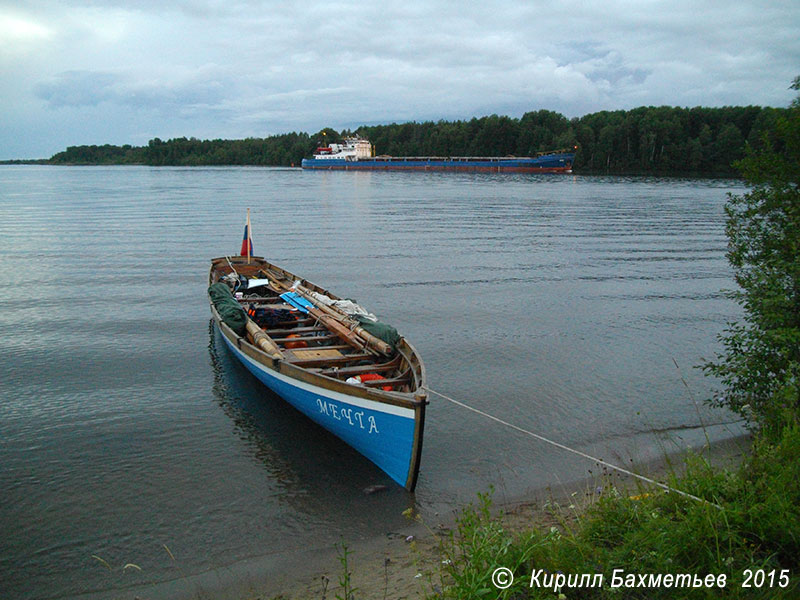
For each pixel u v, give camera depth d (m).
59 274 21.02
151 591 5.77
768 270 7.38
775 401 6.79
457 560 5.14
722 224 37.38
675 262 24.27
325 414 8.53
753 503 5.09
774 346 7.18
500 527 5.31
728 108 120.12
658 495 5.84
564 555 4.79
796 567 4.55
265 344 9.84
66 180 102.81
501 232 33.44
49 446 8.71
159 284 19.56
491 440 9.05
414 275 21.33
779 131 7.59
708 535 4.73
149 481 7.79
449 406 10.27
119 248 26.97
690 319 15.71
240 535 6.64
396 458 7.61
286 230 33.75
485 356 12.75
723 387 11.00
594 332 14.50
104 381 11.26
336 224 36.69
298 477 7.93
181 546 6.46
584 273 21.92
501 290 19.02
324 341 10.70
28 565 6.18
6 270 21.64
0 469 8.05
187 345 13.40
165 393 10.74
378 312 16.20
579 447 8.79
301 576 5.88
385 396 7.33
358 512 7.09
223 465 8.23
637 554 4.71
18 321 15.12
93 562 6.22
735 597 4.18
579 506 6.86
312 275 21.20
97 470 8.05
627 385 11.17
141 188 75.19
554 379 11.47
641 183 83.50
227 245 28.14
